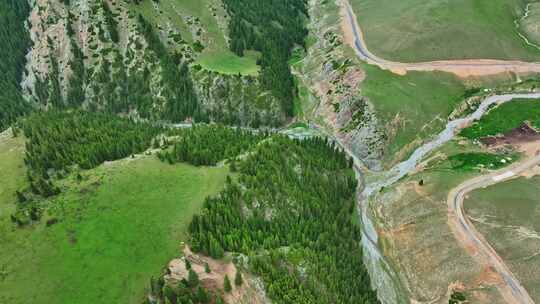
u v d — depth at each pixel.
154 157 112.25
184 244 87.75
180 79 155.75
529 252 92.62
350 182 119.69
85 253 85.81
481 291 88.69
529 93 140.25
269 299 80.25
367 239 107.56
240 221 94.31
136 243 88.19
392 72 148.12
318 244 93.88
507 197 104.88
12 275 82.38
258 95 154.25
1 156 114.19
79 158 110.50
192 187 102.50
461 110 137.62
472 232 99.19
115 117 143.00
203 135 123.88
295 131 148.75
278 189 103.94
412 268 98.75
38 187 99.75
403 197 112.94
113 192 99.75
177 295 74.56
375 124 135.62
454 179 113.06
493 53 152.50
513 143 122.06
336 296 83.88
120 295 79.00
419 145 131.62
